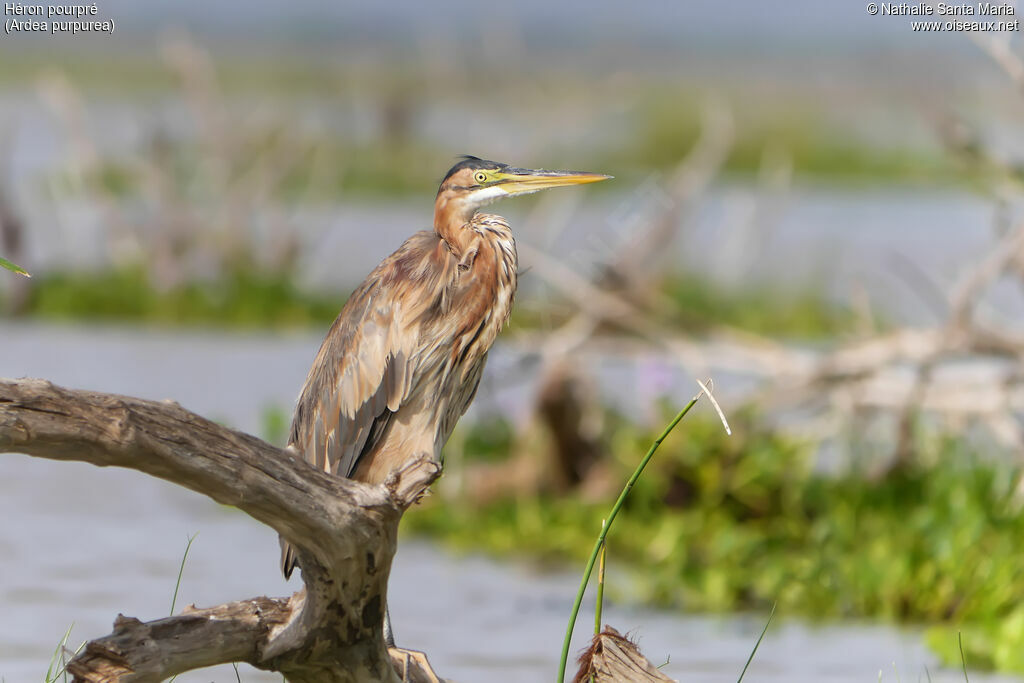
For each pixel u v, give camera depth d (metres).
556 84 30.75
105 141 43.94
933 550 11.34
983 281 12.56
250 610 6.05
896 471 13.23
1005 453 13.22
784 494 13.10
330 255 31.59
